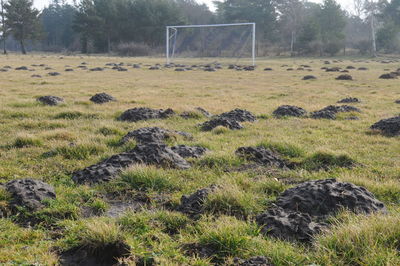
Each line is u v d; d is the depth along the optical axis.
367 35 107.00
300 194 4.78
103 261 3.77
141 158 6.55
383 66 45.03
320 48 79.75
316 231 4.04
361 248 3.52
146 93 18.67
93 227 4.00
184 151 7.44
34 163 7.00
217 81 26.41
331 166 7.00
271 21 93.06
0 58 55.50
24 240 4.13
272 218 4.27
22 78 25.22
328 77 29.92
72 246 3.93
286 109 13.06
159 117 11.77
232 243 3.80
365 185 5.69
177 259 3.62
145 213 4.71
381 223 3.82
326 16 90.62
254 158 7.21
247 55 78.75
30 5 89.62
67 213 4.78
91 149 7.71
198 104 15.19
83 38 97.44
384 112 13.72
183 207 4.89
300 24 96.44
